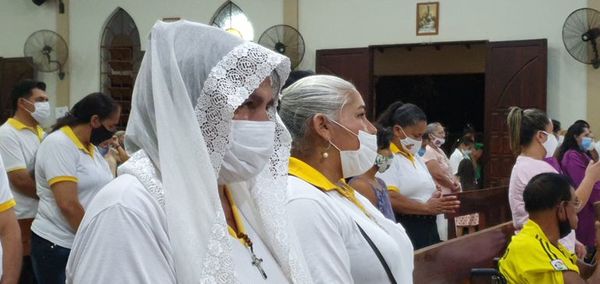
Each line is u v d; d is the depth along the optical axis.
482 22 13.88
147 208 1.51
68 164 4.38
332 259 2.17
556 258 3.81
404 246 2.56
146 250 1.47
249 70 1.69
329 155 2.43
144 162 1.61
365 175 3.78
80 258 1.48
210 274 1.49
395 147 5.08
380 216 2.53
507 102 13.59
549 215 3.92
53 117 16.80
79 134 4.48
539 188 3.93
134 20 16.28
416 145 5.11
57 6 16.80
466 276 4.15
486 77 13.73
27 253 5.10
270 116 1.92
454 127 18.45
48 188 4.45
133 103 1.68
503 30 13.74
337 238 2.21
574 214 3.97
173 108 1.57
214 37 1.71
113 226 1.46
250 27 15.58
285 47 15.00
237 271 1.67
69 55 16.77
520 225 4.83
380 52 17.22
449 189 6.45
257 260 1.74
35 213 5.20
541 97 13.31
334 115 2.42
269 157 1.78
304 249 2.14
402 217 4.98
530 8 13.55
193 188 1.53
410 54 17.05
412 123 5.04
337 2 14.96
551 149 5.31
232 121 1.72
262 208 1.86
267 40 15.11
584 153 6.60
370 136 2.44
